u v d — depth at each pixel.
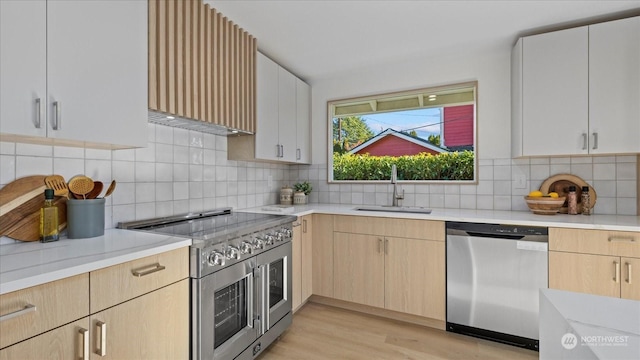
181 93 1.74
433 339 2.17
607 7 1.96
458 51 2.66
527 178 2.53
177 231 1.67
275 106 2.71
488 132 2.66
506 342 2.06
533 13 2.04
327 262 2.70
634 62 1.94
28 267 0.98
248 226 1.82
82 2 1.25
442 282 2.26
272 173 3.21
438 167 2.97
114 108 1.37
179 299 1.40
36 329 0.91
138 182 1.84
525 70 2.24
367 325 2.38
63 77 1.18
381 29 2.27
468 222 2.16
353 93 3.22
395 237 2.43
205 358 1.47
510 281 2.04
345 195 3.27
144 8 1.54
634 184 2.23
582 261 1.86
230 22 2.16
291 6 1.97
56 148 1.46
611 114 1.99
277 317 2.11
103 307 1.09
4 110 1.01
